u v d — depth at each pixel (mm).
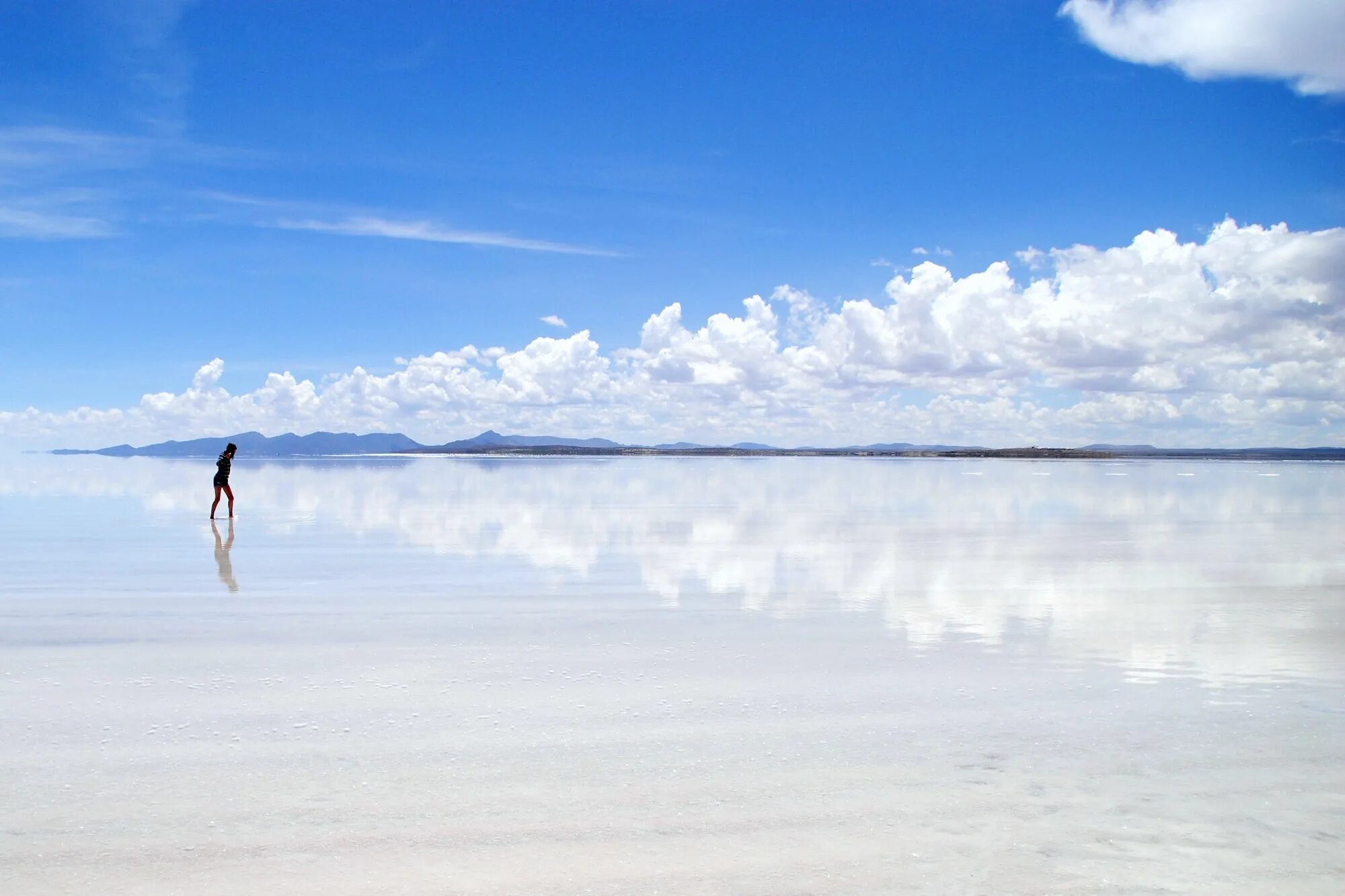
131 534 16922
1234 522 20141
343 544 15188
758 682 6668
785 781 4742
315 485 38906
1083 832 4160
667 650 7645
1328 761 5090
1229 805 4477
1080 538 16594
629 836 4086
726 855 3918
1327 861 3895
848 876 3744
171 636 8070
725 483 43750
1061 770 4926
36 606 9445
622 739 5391
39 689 6336
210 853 3896
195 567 12367
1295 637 8234
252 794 4520
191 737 5359
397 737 5391
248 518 20578
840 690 6453
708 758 5074
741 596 10320
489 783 4684
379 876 3715
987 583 11227
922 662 7285
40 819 4203
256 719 5711
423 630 8359
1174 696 6375
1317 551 14578
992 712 5961
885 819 4289
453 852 3920
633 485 39844
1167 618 9125
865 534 17125
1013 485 40906
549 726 5613
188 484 39438
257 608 9391
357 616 9047
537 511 23219
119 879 3668
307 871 3748
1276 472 73062
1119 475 60500
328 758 5035
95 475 53750
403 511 23109
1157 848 4008
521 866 3805
